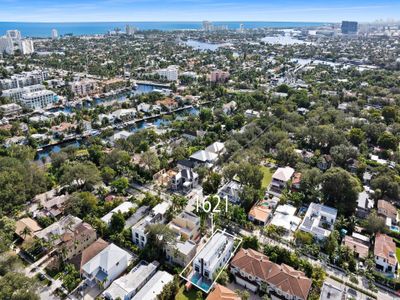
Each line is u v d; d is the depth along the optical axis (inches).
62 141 7445.9
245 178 5032.0
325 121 7559.1
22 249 3759.8
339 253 3607.3
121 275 3420.3
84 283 3265.3
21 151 6038.4
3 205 4301.2
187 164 5831.7
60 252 3555.6
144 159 5580.7
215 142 6742.1
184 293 3159.5
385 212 4429.1
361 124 7411.4
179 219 4040.4
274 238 4018.2
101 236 4018.2
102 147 6678.2
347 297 3083.2
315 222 4200.3
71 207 4343.0
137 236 3843.5
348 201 4544.8
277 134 6732.3
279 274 3179.1
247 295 2925.7
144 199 4653.1
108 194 4960.6
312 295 3058.6
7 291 2748.5
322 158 5871.1
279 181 5315.0
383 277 3339.1
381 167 5428.2
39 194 4987.7
